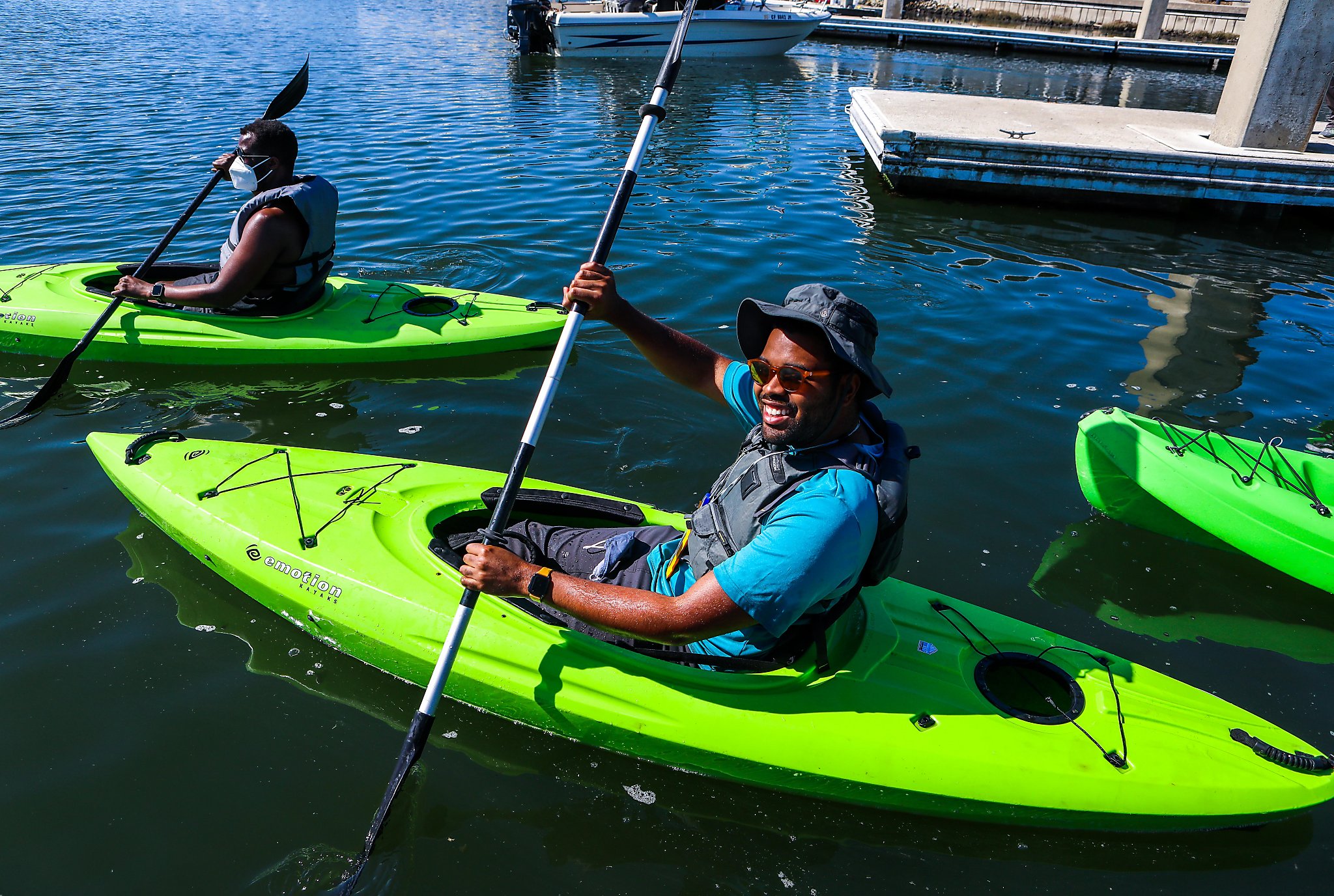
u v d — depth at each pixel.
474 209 6.99
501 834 2.11
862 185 8.54
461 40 19.14
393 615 2.47
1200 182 7.73
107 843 2.03
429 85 13.16
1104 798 2.12
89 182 6.98
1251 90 7.93
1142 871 2.11
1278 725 2.53
